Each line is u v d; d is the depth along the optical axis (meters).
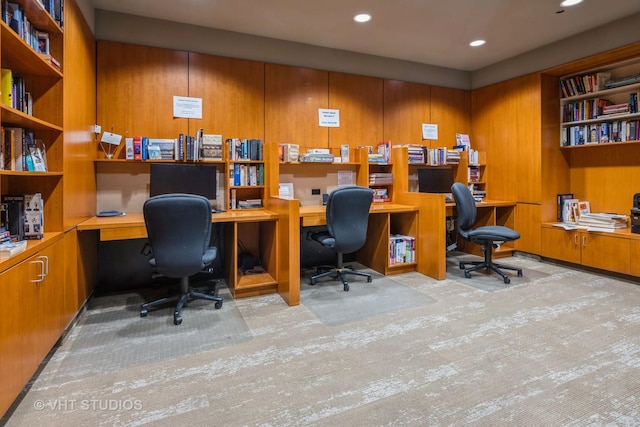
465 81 5.18
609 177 4.12
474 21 3.57
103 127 3.26
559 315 2.69
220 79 3.69
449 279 3.69
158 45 3.45
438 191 4.70
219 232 3.79
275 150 3.54
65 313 2.30
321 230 4.30
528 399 1.68
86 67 2.90
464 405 1.64
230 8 3.25
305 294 3.24
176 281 3.57
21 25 1.83
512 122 4.64
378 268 3.99
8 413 1.58
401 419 1.55
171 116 3.49
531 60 4.39
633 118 3.84
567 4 3.22
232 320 2.65
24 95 2.03
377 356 2.10
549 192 4.38
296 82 4.06
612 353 2.11
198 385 1.81
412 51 4.39
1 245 1.65
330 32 3.80
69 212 2.39
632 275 3.48
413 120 4.79
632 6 3.28
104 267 3.35
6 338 1.47
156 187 3.22
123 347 2.22
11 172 1.66
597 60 3.84
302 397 1.71
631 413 1.58
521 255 4.61
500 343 2.25
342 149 4.21
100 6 3.19
